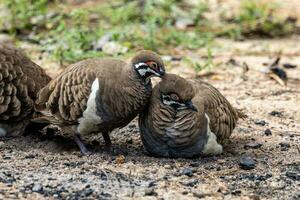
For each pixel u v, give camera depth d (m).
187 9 23.17
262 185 11.52
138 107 12.12
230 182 11.59
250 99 16.14
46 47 18.86
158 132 12.02
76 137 12.73
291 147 13.38
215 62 18.78
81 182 11.34
